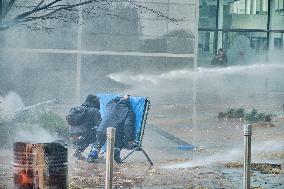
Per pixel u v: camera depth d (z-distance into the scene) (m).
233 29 43.97
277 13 44.69
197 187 12.16
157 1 38.84
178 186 12.29
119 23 38.19
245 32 44.12
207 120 28.69
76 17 34.75
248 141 10.48
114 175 13.54
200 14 43.75
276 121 27.95
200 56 43.41
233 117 29.61
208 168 14.80
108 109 15.67
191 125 26.28
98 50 37.78
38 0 32.62
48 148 9.99
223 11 43.88
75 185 12.23
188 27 39.44
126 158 16.34
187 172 14.11
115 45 38.12
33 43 36.22
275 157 16.95
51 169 10.01
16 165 10.05
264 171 14.34
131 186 12.23
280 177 13.60
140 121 15.43
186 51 39.47
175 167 14.89
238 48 43.91
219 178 13.34
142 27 38.69
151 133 23.06
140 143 15.30
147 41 38.81
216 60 42.91
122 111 15.48
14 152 10.11
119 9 38.06
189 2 39.38
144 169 14.52
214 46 43.66
